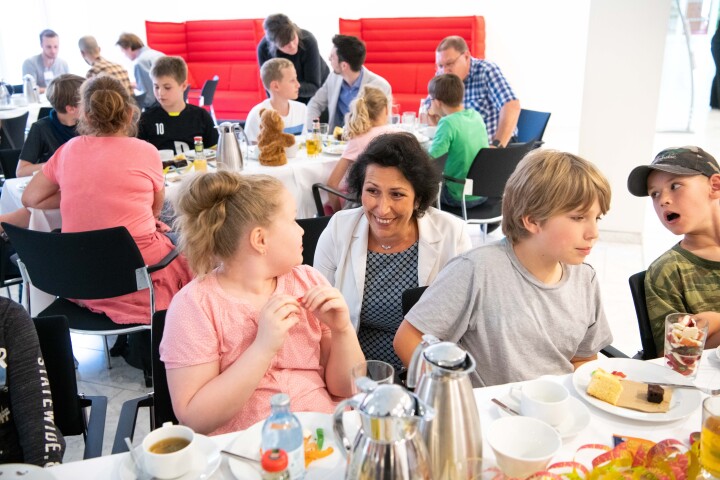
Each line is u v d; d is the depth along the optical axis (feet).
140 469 3.40
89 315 7.79
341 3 25.34
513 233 4.74
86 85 7.98
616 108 12.98
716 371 4.60
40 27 27.91
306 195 11.14
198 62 26.14
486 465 3.22
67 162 7.88
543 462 3.18
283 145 11.05
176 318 4.25
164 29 25.30
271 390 4.39
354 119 10.76
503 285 4.75
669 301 5.49
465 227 6.05
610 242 13.78
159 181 8.32
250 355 4.07
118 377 8.80
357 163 5.69
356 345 4.55
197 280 4.39
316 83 18.93
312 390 4.53
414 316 4.85
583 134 13.35
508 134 14.23
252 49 24.94
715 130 25.05
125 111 7.99
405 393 2.64
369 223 5.78
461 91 11.79
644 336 5.61
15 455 4.19
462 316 4.84
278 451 2.80
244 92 24.50
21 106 18.40
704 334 4.43
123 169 7.81
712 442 3.17
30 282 8.05
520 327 4.75
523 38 23.72
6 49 27.20
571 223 4.44
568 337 4.90
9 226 7.02
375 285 5.95
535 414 3.74
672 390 4.14
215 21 25.38
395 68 22.89
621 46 12.62
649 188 5.54
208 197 4.20
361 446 2.69
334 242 6.07
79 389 8.48
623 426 3.85
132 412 4.64
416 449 2.71
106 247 6.99
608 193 4.45
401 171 5.42
